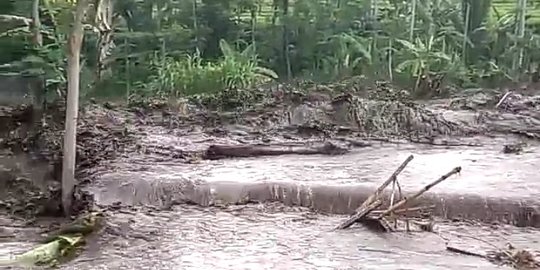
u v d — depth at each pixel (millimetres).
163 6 16547
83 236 6355
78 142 9656
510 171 8539
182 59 16516
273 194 7625
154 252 6020
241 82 15445
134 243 6254
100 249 6102
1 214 7160
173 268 5648
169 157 9141
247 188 7668
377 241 6316
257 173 8297
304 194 7520
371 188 7480
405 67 16062
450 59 16453
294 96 13188
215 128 11375
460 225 6871
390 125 11508
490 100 13977
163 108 12930
